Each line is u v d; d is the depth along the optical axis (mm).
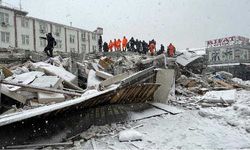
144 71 8320
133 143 5508
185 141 5625
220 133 6203
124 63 16516
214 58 40562
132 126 6879
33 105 8039
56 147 5293
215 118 7723
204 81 16781
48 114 5430
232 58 38625
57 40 39125
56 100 8383
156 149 5152
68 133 5934
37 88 8461
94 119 6793
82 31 43875
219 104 10078
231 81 20188
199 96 12922
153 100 9633
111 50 24703
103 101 6891
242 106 8477
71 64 13625
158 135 6094
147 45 24562
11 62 14664
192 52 20250
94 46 46719
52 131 5746
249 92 14781
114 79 10164
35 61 15359
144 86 7859
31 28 35219
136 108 8266
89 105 6496
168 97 10211
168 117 7898
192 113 8516
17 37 33188
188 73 18109
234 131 6363
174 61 16203
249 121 7055
